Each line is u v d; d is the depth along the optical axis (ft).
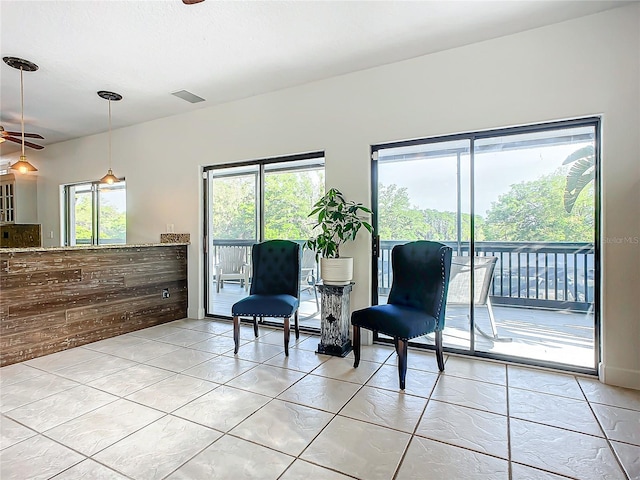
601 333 8.69
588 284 9.07
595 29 8.45
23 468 5.53
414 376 9.02
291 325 13.48
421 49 10.05
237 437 6.36
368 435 6.41
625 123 8.21
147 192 16.17
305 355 10.62
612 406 7.42
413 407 7.42
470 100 9.85
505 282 10.02
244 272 14.28
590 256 9.03
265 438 6.33
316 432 6.51
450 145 10.55
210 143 14.38
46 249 10.78
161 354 10.73
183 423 6.82
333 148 11.84
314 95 12.13
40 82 11.77
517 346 9.86
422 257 9.58
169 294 14.64
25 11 7.97
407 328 8.23
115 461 5.71
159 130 15.72
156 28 8.78
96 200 18.30
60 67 10.73
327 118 11.93
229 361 10.12
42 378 8.98
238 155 13.70
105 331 12.30
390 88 10.91
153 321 13.96
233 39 9.36
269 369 9.52
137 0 7.67
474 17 8.54
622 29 8.20
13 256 10.12
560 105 8.84
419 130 10.52
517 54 9.27
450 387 8.37
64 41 9.28
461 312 10.56
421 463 5.64
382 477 5.32
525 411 7.25
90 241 18.63
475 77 9.78
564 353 9.32
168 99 13.48
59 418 7.02
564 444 6.13
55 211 19.56
